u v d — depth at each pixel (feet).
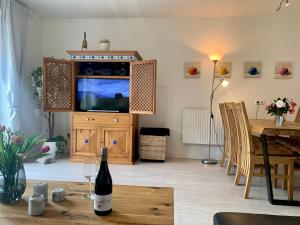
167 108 14.98
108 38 15.12
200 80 14.69
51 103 12.89
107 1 12.60
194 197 8.79
